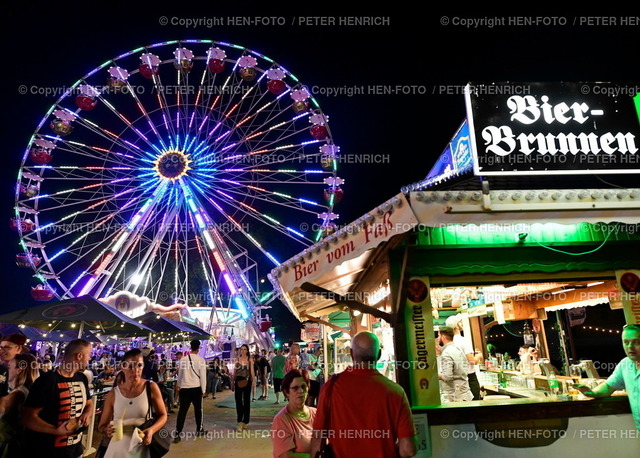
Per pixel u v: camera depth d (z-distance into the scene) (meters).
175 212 21.84
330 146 20.92
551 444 3.92
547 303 6.88
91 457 6.58
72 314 7.16
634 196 3.69
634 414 3.87
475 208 3.54
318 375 10.23
